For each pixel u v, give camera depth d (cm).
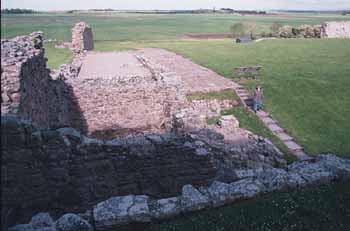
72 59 3105
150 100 1925
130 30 7844
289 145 1457
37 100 1148
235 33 6275
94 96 1856
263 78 2323
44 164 848
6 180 814
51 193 869
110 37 6172
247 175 939
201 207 764
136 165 942
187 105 1812
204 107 1845
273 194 837
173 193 991
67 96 1814
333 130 1574
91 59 3075
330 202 788
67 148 857
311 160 1328
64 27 7250
